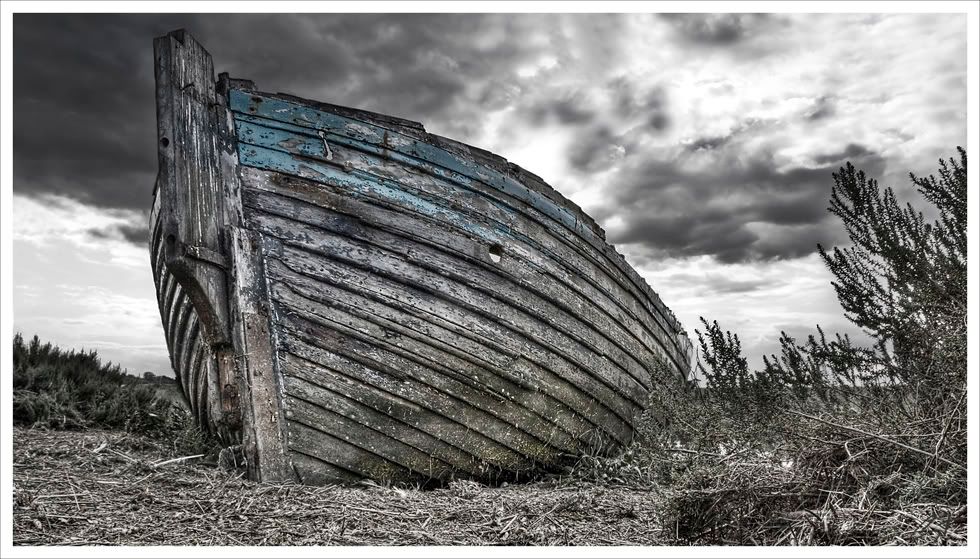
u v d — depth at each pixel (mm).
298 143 5062
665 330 7984
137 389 9531
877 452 3547
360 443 5078
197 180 4828
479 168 5586
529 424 5797
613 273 6656
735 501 3303
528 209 5832
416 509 4117
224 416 4918
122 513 3729
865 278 4746
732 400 5094
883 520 3010
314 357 4945
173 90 4828
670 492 3684
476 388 5434
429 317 5238
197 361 6500
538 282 5785
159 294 7195
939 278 4414
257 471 4754
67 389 8398
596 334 6348
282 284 4938
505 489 5285
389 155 5238
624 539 3590
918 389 4098
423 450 5324
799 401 4703
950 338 4031
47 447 5566
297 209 5008
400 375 5160
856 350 4641
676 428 5867
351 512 3965
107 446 5617
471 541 3512
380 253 5141
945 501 3205
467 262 5410
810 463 3430
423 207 5289
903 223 4719
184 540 3344
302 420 4898
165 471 4828
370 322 5090
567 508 4219
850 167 4949
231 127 5031
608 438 6707
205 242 4789
